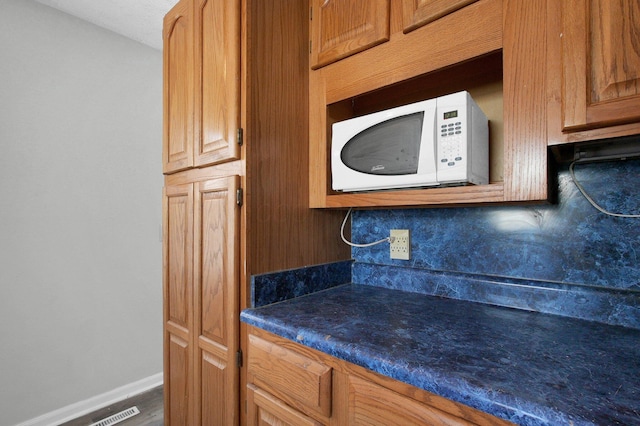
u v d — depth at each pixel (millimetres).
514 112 744
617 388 507
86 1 1770
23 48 1728
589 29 639
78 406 1893
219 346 1101
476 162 879
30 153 1744
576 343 700
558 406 454
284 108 1138
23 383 1720
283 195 1132
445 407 556
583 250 894
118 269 2072
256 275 1035
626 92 599
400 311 955
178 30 1347
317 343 747
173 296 1381
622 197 839
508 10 752
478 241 1081
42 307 1780
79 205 1916
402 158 925
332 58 1105
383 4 964
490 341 711
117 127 2076
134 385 2127
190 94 1263
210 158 1139
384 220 1312
